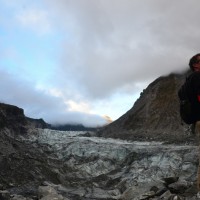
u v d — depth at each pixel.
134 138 83.75
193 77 6.61
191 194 12.30
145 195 13.46
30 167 33.28
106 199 17.30
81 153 57.41
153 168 36.97
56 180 33.44
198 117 6.75
